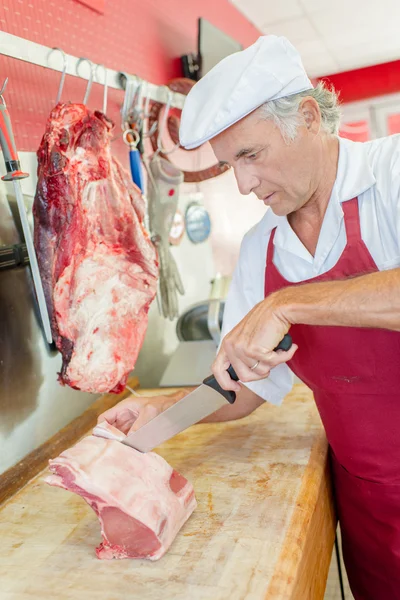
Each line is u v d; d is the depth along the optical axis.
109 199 1.39
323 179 1.17
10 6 1.46
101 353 1.38
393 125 5.78
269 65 0.98
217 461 1.30
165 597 0.87
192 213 2.38
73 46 1.72
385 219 1.13
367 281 0.93
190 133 1.03
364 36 4.47
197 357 1.90
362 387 1.21
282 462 1.26
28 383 1.40
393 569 1.31
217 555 0.96
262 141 1.00
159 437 1.10
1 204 1.34
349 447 1.29
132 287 1.43
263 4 3.49
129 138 1.67
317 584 1.07
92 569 0.97
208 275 2.52
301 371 1.31
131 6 2.08
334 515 1.42
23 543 1.06
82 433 1.52
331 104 1.16
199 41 2.43
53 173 1.30
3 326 1.32
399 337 1.14
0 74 1.43
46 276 1.35
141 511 0.94
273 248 1.32
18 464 1.32
